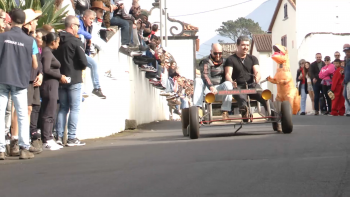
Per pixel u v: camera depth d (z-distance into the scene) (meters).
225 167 5.34
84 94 10.07
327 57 20.23
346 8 37.41
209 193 4.06
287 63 14.55
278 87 14.71
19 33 7.07
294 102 14.76
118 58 13.73
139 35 16.20
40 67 7.89
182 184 4.48
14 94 7.09
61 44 9.02
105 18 12.61
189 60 35.75
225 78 9.79
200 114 9.81
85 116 10.73
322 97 21.16
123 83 14.38
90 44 10.46
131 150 7.73
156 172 5.22
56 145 8.54
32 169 6.03
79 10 11.05
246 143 7.77
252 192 4.04
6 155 7.55
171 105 23.78
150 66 17.44
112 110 12.83
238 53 9.76
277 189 4.12
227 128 12.44
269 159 5.82
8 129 7.69
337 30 37.50
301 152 6.37
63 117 9.19
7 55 6.95
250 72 9.77
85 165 6.14
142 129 15.02
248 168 5.21
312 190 4.04
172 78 23.14
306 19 37.78
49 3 9.36
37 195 4.28
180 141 8.97
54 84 8.46
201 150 7.08
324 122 13.57
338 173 4.71
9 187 4.78
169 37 35.66
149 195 4.08
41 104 8.83
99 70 11.55
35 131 8.01
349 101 17.53
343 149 6.55
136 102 16.88
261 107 9.71
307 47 33.09
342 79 18.80
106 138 11.23
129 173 5.24
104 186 4.55
